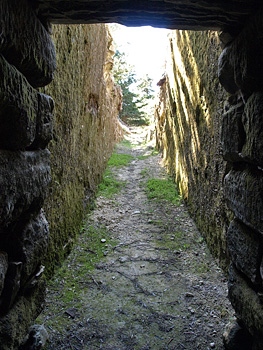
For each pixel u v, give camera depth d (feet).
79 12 5.16
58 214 10.15
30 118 4.64
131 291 9.13
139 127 59.77
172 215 15.35
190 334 7.36
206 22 5.47
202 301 8.61
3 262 4.34
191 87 14.32
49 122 5.66
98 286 9.34
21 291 5.06
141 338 7.24
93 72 16.33
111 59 28.35
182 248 12.01
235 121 5.71
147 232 13.60
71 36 11.13
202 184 12.76
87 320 7.79
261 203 4.74
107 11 5.14
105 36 21.08
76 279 9.65
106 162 23.98
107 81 28.84
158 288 9.30
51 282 9.20
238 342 6.16
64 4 4.91
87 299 8.68
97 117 18.39
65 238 10.87
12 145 4.38
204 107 12.16
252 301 5.18
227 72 5.99
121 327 7.59
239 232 5.83
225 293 8.96
